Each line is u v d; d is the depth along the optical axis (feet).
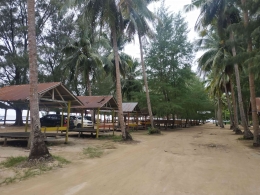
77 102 45.62
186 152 33.86
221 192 15.79
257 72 30.35
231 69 75.66
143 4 47.96
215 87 106.93
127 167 23.31
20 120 93.56
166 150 35.73
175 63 86.02
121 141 47.50
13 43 87.76
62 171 21.22
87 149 35.29
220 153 33.45
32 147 24.25
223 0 51.37
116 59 49.98
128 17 53.98
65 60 87.30
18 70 82.38
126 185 17.12
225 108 193.57
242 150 37.06
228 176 20.12
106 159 27.78
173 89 83.25
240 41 37.47
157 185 17.17
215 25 61.57
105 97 59.26
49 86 37.76
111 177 19.38
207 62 77.92
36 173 20.16
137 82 105.70
